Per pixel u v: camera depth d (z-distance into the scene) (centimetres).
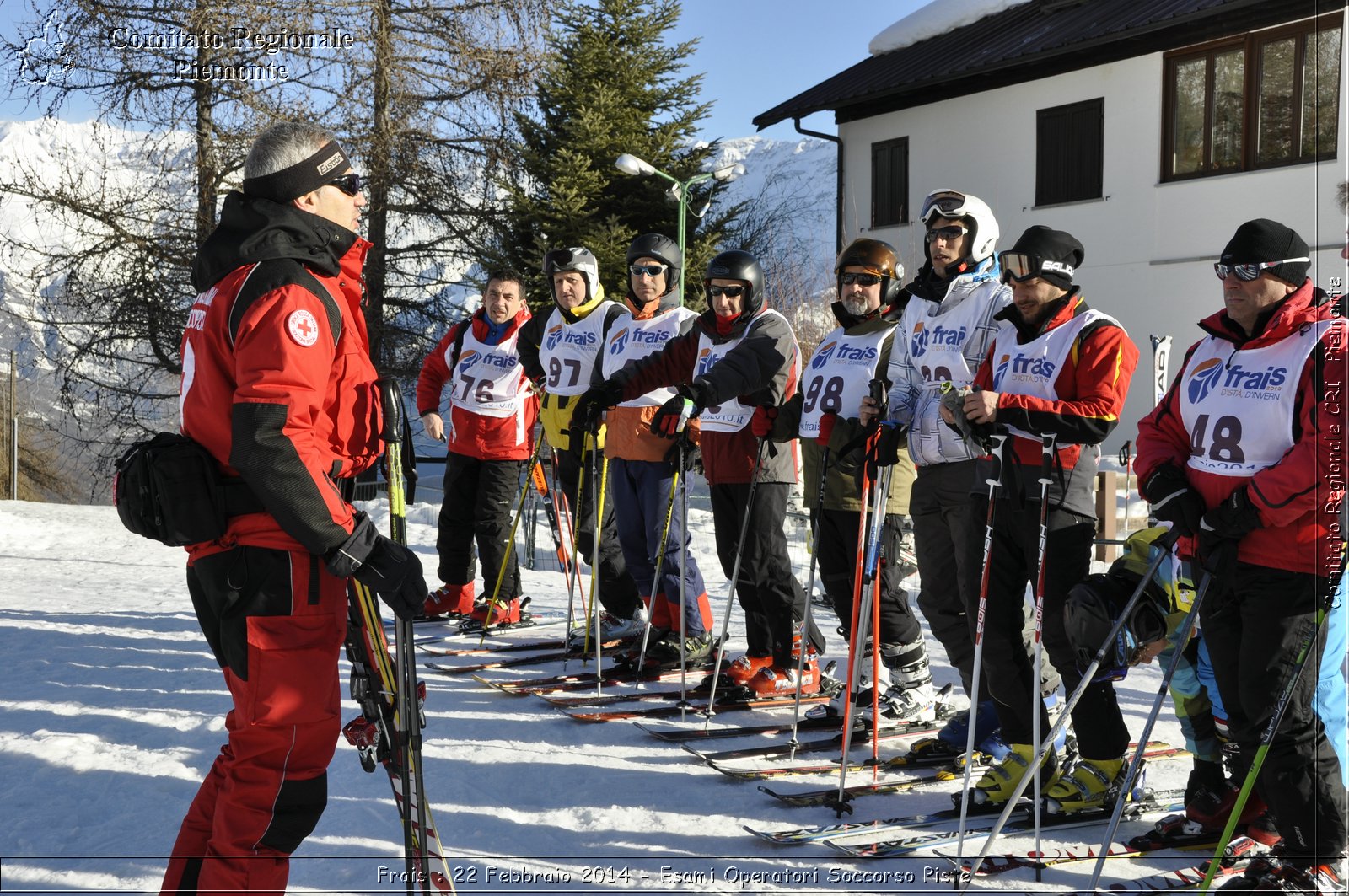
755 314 448
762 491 449
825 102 1711
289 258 220
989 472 323
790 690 468
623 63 2103
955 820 323
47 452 2719
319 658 223
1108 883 276
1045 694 339
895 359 378
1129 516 1035
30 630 610
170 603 730
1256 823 297
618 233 1916
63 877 275
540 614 696
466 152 1884
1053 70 1459
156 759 373
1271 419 260
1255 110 1254
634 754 390
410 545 1099
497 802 339
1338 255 1080
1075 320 312
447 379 661
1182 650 274
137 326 1733
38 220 1755
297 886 274
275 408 206
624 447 514
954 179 1602
